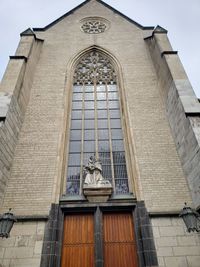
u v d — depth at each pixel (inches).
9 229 256.1
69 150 390.0
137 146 373.7
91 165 347.9
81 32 605.9
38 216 293.6
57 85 467.5
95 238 285.7
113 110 448.5
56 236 281.0
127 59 528.7
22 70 419.5
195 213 260.5
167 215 297.3
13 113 362.0
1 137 312.7
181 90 373.7
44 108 425.1
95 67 524.4
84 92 478.6
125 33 600.7
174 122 382.3
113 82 496.7
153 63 513.0
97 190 319.3
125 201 317.1
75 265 273.4
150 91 460.4
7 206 305.0
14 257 263.7
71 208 309.0
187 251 270.2
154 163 353.4
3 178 314.8
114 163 373.7
